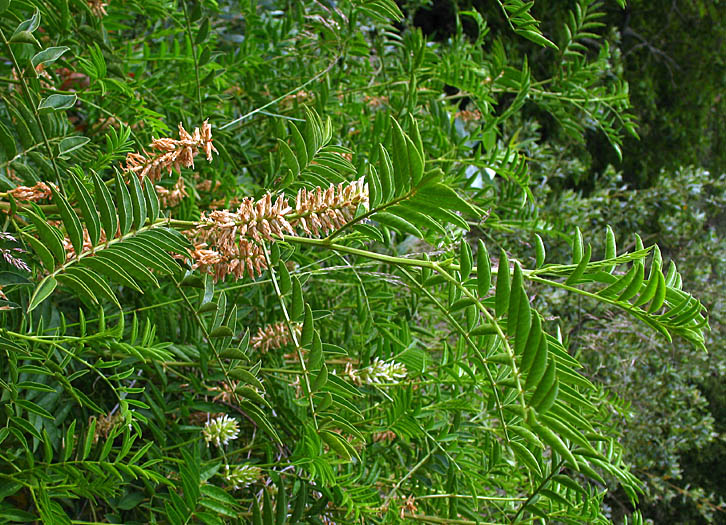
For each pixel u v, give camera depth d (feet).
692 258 7.07
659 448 6.37
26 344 1.63
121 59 2.06
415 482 2.10
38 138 1.64
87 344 1.90
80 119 2.55
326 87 2.44
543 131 8.02
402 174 1.30
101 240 1.40
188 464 1.63
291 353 2.25
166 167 1.51
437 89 2.84
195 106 2.49
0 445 1.80
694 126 9.18
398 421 2.03
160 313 2.04
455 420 2.09
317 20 2.64
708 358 6.50
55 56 1.55
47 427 1.80
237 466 1.88
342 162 1.65
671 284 1.54
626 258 1.48
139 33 3.07
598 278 1.47
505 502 2.50
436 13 7.82
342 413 2.05
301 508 1.79
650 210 7.04
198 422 2.13
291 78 2.79
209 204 2.38
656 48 8.97
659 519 7.41
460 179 2.55
